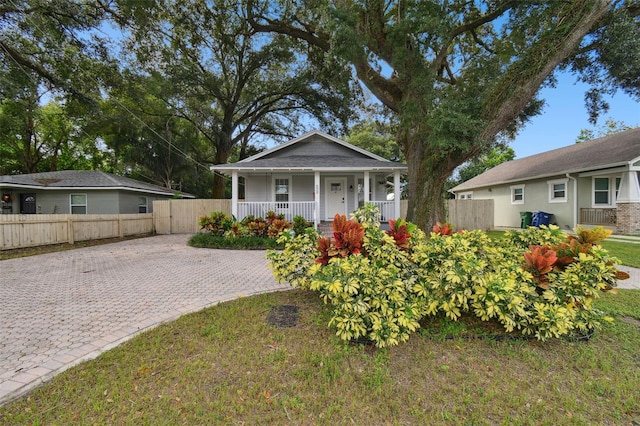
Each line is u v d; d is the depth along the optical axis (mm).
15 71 12430
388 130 16375
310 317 3682
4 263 7613
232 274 6250
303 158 13547
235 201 12133
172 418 2021
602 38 9109
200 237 10570
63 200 15688
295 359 2736
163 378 2463
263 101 21891
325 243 3986
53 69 13578
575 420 2023
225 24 15039
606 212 12828
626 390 2328
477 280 2979
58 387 2365
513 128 12016
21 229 9766
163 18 14031
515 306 2871
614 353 2871
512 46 9312
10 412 2092
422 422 2012
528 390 2342
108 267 7039
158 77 16062
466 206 15039
